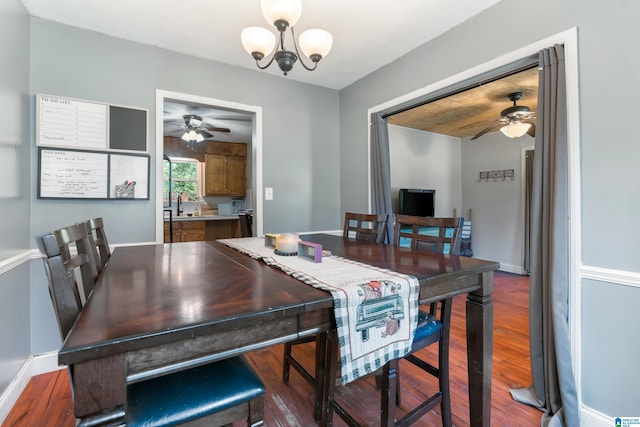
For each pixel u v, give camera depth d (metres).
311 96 3.19
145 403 0.85
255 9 1.97
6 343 1.64
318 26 2.16
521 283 4.14
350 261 1.37
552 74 1.61
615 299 1.42
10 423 1.54
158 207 2.42
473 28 2.06
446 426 1.39
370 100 2.95
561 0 1.61
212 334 0.76
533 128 3.41
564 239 1.55
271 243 1.80
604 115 1.45
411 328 1.07
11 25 1.74
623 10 1.39
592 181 1.49
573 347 1.54
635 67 1.36
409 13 2.02
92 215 2.20
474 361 1.32
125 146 2.29
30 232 1.98
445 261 1.37
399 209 4.54
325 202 3.27
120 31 2.21
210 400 0.88
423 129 4.85
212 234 5.23
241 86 2.80
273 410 1.59
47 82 2.05
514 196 4.73
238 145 6.10
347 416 1.21
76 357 0.60
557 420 1.49
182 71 2.52
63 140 2.09
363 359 0.94
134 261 1.42
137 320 0.72
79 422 0.63
